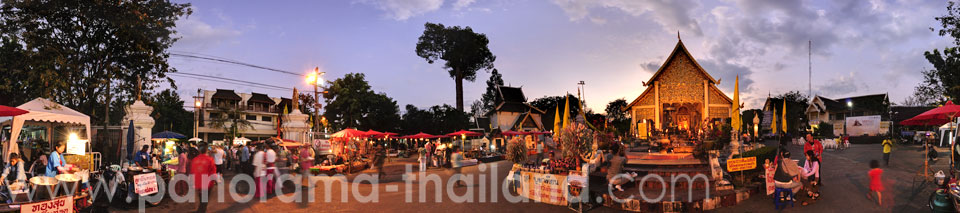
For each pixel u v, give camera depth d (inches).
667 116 1176.2
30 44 830.5
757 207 368.8
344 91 2026.3
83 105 912.3
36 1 815.7
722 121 1105.4
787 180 355.9
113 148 653.3
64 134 645.9
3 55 858.1
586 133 507.5
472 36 3058.6
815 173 414.0
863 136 1642.5
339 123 2091.5
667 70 1160.2
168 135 960.3
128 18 877.2
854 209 347.9
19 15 827.4
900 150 1087.6
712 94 1124.5
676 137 931.3
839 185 455.5
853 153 987.9
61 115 491.8
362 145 1127.0
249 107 2800.2
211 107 2615.7
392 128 2146.9
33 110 470.3
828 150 1159.0
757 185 427.2
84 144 453.7
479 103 3720.5
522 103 2418.8
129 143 604.1
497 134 2212.1
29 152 618.5
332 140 1015.6
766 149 554.3
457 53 3016.7
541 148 941.8
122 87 953.5
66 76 846.5
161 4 932.0
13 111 342.6
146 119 673.0
